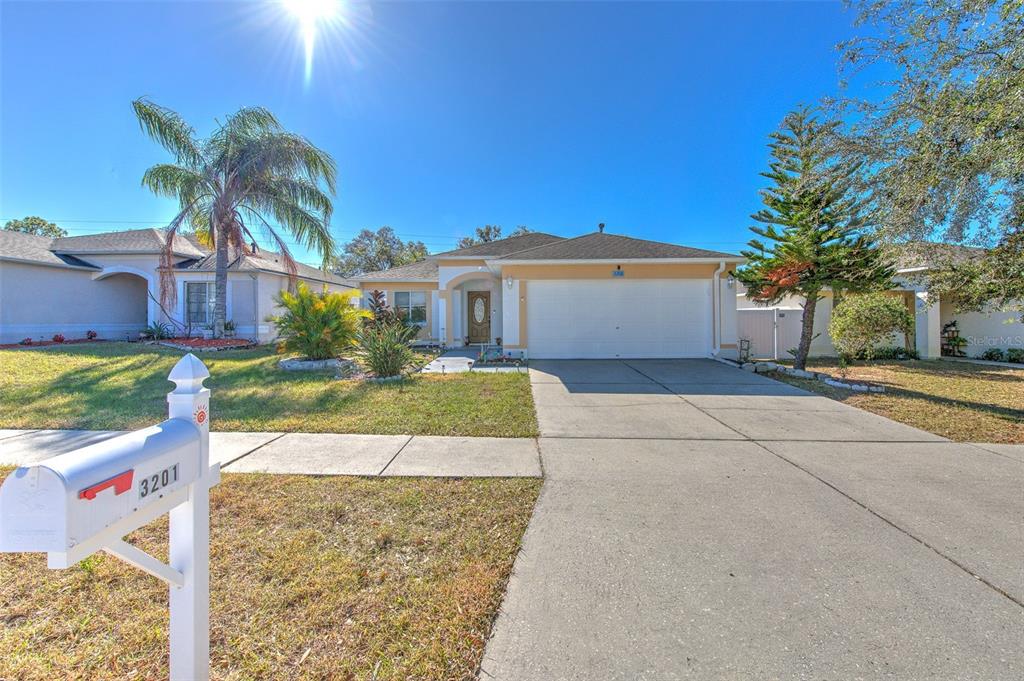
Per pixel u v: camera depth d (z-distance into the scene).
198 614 1.61
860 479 4.22
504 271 13.74
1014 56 5.27
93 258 17.58
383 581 2.62
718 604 2.40
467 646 2.11
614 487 4.02
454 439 5.51
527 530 3.23
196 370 1.61
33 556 2.89
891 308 12.02
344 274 39.94
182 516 1.59
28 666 1.98
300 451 5.01
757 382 9.61
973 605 2.39
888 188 6.44
